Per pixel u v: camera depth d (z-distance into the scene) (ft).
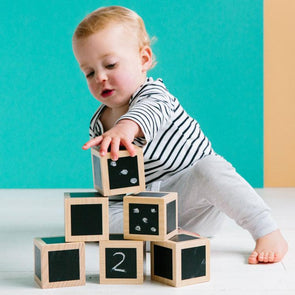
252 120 8.68
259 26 8.62
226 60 8.66
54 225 5.61
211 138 8.71
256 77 8.67
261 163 8.70
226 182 4.33
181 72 8.67
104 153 3.45
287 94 8.73
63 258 3.58
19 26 8.62
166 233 3.63
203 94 8.68
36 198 7.57
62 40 8.64
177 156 4.70
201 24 8.62
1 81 8.68
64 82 8.67
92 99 8.68
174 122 4.69
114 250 3.64
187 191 4.55
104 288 3.55
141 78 4.76
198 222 4.76
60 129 8.70
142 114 3.79
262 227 4.23
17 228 5.48
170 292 3.46
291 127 8.75
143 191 3.88
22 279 3.77
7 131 8.70
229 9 8.62
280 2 8.68
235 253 4.37
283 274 3.82
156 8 8.60
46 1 8.61
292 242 4.73
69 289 3.54
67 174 8.74
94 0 8.61
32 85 8.68
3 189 8.64
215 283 3.63
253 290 3.49
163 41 8.63
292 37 8.70
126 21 4.66
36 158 8.73
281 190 8.32
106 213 3.64
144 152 4.65
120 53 4.54
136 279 3.63
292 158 8.77
